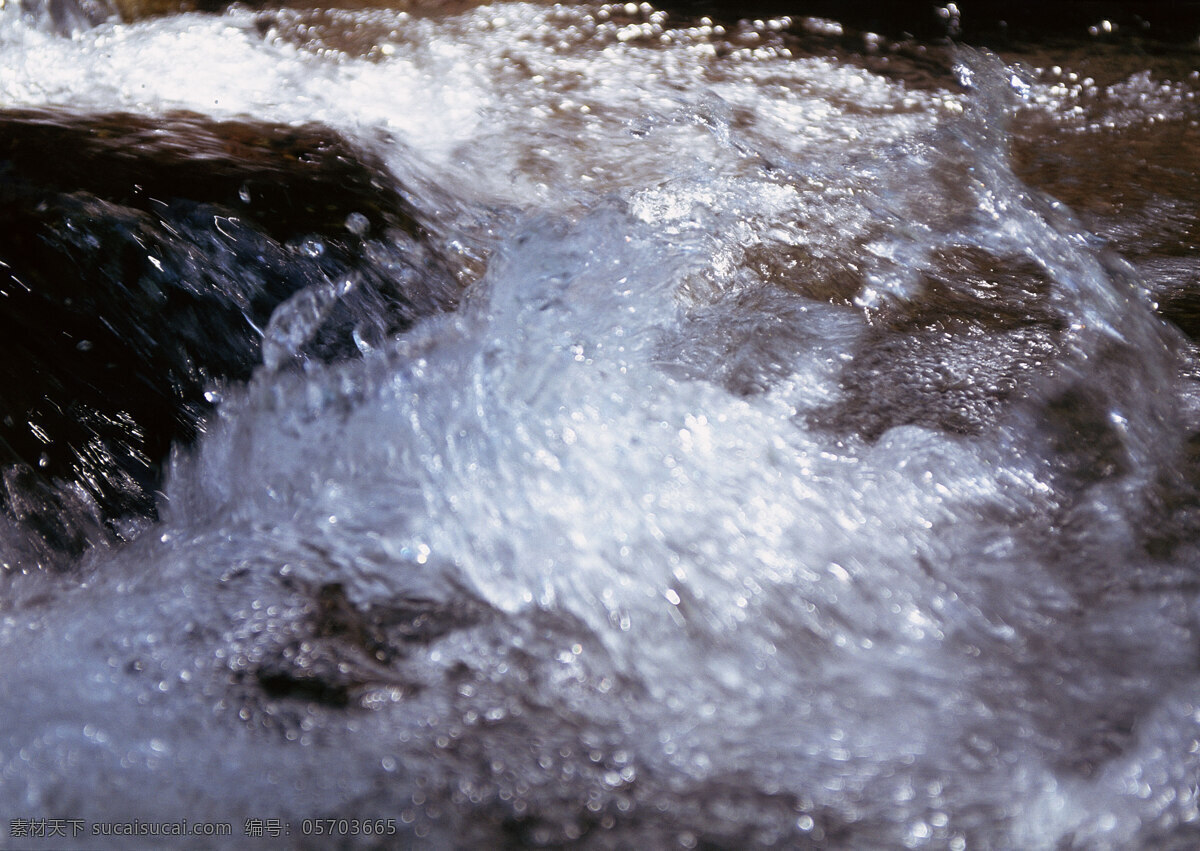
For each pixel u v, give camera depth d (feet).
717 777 4.91
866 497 6.25
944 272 8.25
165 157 7.30
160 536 6.52
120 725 5.22
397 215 7.58
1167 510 6.14
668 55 12.39
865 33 13.23
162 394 6.66
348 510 6.50
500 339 7.13
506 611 5.87
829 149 10.15
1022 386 6.98
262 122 8.71
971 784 4.81
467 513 6.34
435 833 4.66
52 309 6.35
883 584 5.80
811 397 6.91
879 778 4.86
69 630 5.86
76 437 6.53
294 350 6.88
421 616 5.87
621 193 8.71
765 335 7.36
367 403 6.88
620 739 5.13
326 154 8.00
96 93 9.79
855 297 7.84
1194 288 8.09
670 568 5.92
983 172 9.84
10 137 7.14
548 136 9.83
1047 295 7.97
